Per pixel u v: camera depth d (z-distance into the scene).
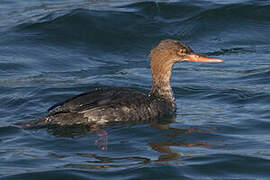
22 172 9.51
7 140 11.19
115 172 9.48
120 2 22.34
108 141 11.13
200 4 21.72
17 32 19.84
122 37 19.75
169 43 13.57
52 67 17.62
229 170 9.61
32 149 10.67
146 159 10.08
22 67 17.39
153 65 13.70
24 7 22.64
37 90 14.98
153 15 20.98
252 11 21.31
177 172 9.48
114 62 18.25
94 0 23.05
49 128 11.92
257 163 9.84
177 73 16.88
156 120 12.64
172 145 10.86
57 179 9.27
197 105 13.83
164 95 13.51
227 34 20.17
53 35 19.69
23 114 13.18
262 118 12.45
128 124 12.30
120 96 12.73
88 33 19.88
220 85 15.42
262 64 17.38
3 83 15.74
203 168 9.66
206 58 13.59
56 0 23.59
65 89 15.16
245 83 15.50
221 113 13.00
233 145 10.79
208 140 11.13
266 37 20.08
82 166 9.76
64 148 10.73
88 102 12.28
